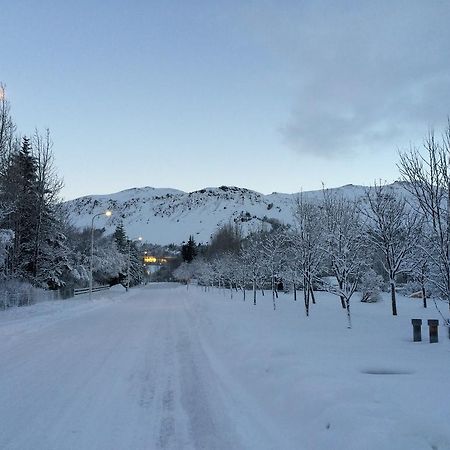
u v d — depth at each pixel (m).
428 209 12.65
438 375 7.96
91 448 5.62
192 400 7.89
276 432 6.14
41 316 24.39
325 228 22.36
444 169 12.21
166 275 154.00
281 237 32.25
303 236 22.66
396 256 22.48
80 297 44.25
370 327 16.25
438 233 12.52
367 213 23.98
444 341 12.56
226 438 5.98
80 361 11.63
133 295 58.06
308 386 7.25
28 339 16.14
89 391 8.51
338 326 16.58
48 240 41.09
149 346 14.37
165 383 9.18
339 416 5.75
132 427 6.44
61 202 42.16
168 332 18.30
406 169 15.05
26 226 37.69
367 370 8.55
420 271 21.86
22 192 34.91
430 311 23.66
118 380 9.45
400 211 23.17
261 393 8.09
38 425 6.51
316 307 26.97
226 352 12.70
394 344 12.02
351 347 11.41
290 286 48.50
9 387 8.77
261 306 28.47
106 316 26.69
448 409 5.81
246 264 38.09
